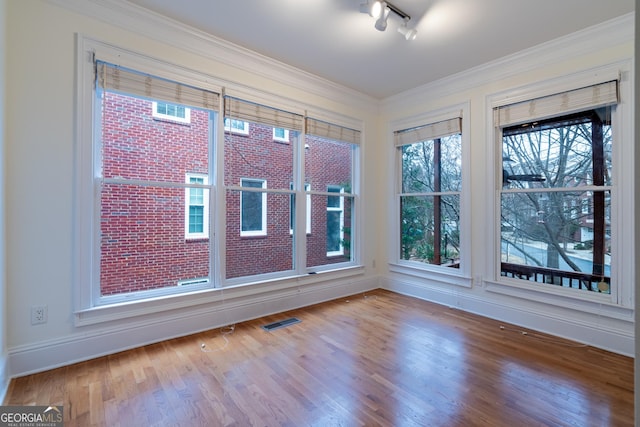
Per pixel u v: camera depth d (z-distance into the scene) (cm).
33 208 202
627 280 239
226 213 297
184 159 274
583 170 266
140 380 195
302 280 352
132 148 248
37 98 203
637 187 54
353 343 254
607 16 235
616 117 246
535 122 296
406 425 156
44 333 206
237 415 163
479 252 330
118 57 232
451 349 244
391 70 335
